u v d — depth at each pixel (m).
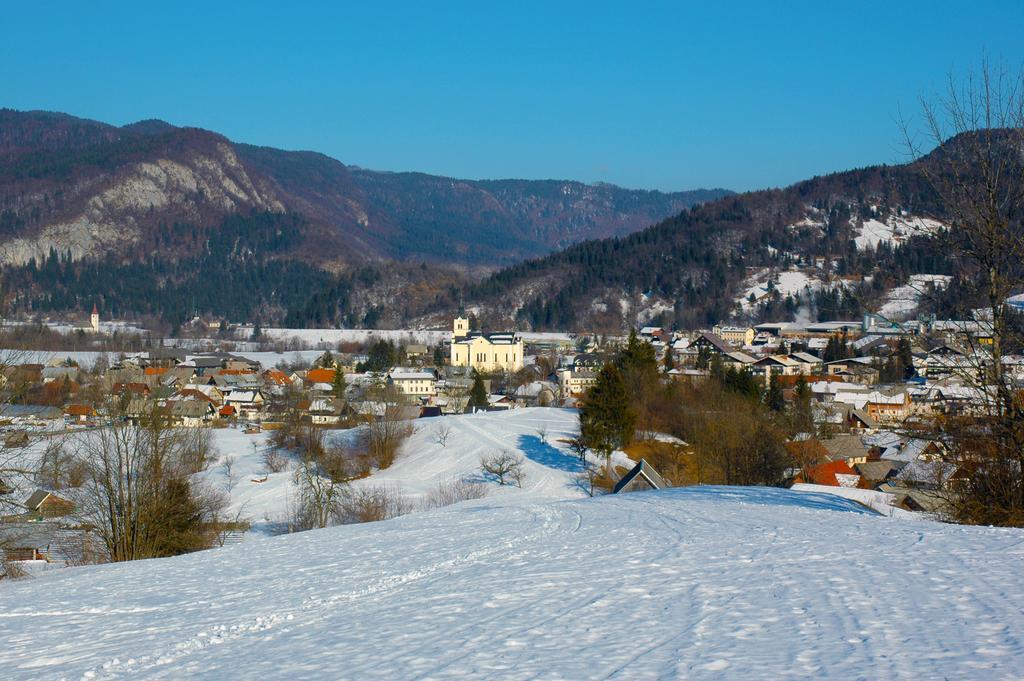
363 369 180.00
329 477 68.19
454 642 11.70
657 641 11.04
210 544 41.84
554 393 141.62
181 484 38.19
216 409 122.12
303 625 13.79
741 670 9.53
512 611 13.41
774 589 13.78
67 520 40.72
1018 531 19.38
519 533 24.38
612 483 69.38
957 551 16.55
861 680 8.95
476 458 79.25
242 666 11.30
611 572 16.30
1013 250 22.75
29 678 11.44
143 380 129.88
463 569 18.11
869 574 14.55
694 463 61.88
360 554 22.09
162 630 14.09
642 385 91.19
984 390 23.38
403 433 89.00
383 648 11.69
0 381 33.41
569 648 10.96
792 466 55.22
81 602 17.27
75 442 50.66
